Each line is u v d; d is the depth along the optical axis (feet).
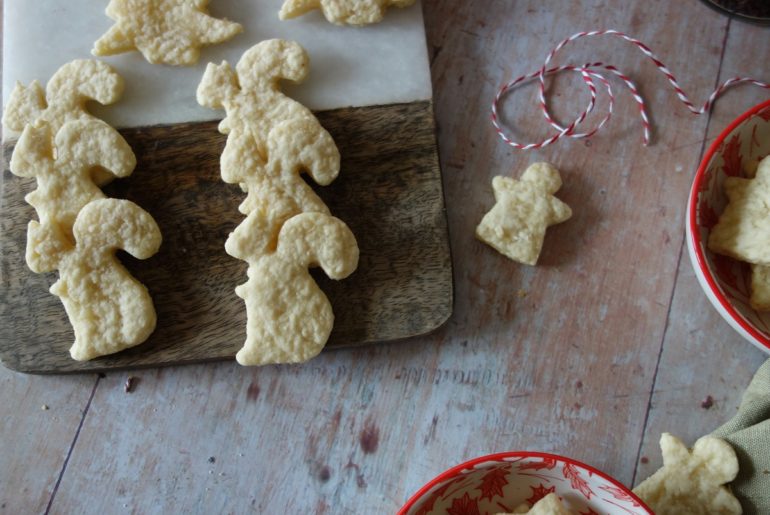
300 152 1.45
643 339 1.52
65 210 1.45
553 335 1.51
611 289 1.53
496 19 1.60
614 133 1.57
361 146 1.51
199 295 1.47
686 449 1.43
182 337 1.46
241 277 1.47
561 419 1.49
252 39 1.53
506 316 1.52
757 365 1.51
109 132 1.45
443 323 1.47
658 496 1.42
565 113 1.58
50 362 1.45
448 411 1.49
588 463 1.48
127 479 1.47
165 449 1.47
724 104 1.58
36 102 1.47
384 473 1.48
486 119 1.57
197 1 1.50
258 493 1.47
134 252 1.44
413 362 1.50
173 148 1.50
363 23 1.52
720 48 1.60
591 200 1.55
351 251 1.44
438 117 1.57
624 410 1.50
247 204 1.45
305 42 1.53
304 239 1.43
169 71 1.51
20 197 1.48
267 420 1.49
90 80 1.48
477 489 1.39
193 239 1.48
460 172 1.55
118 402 1.48
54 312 1.46
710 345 1.51
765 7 1.57
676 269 1.53
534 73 1.58
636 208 1.55
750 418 1.45
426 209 1.49
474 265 1.53
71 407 1.48
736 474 1.42
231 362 1.49
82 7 1.53
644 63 1.59
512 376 1.50
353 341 1.46
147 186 1.49
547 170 1.53
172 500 1.46
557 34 1.60
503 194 1.51
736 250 1.43
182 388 1.49
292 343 1.43
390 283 1.48
